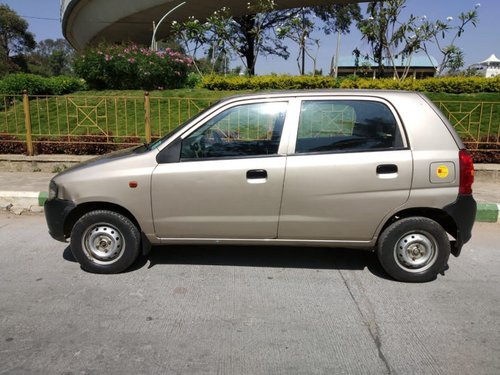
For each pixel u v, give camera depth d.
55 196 4.10
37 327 3.20
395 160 3.77
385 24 14.42
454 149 3.81
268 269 4.34
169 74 14.19
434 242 3.91
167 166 3.92
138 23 25.30
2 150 8.74
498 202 6.23
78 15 28.34
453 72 17.33
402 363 2.81
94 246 4.12
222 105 4.01
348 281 4.07
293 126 3.91
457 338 3.11
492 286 3.98
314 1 20.86
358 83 12.77
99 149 8.75
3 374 2.65
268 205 3.87
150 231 4.03
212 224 3.95
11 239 5.16
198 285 3.95
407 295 3.78
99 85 14.44
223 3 21.11
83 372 2.68
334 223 3.88
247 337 3.10
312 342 3.04
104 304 3.56
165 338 3.07
